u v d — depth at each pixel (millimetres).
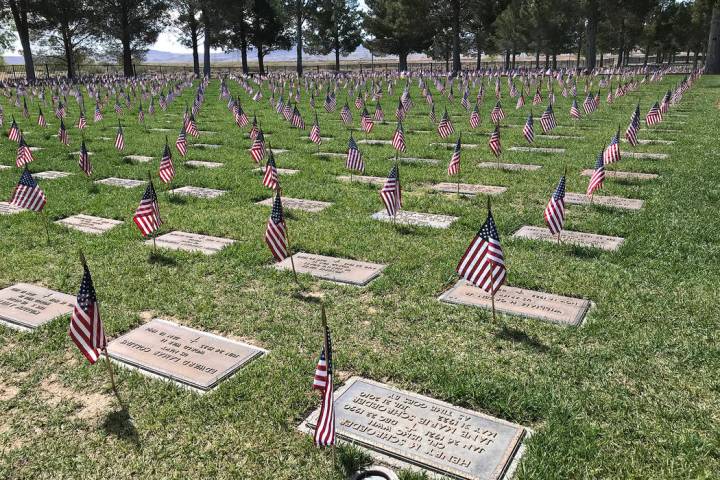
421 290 7035
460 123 22312
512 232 9031
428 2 67062
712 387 4977
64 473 4266
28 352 5891
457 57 65125
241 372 5402
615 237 8641
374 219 9844
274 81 46000
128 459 4383
